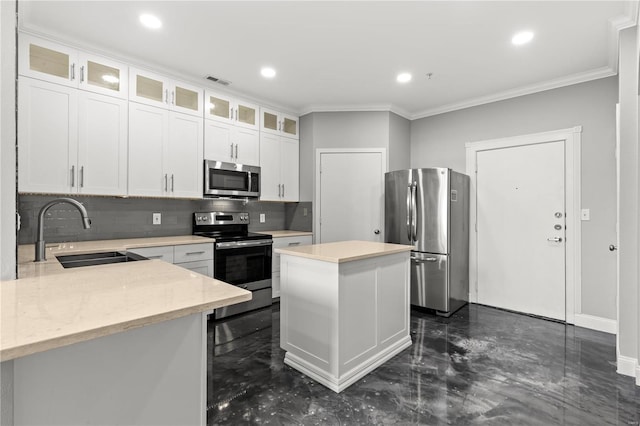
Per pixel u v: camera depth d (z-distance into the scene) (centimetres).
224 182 349
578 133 313
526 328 302
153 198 331
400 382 206
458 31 242
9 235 121
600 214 300
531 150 343
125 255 224
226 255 330
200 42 258
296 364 222
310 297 213
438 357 242
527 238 345
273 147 402
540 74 313
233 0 206
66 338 72
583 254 309
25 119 233
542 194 335
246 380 208
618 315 219
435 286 343
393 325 246
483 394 193
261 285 362
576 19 225
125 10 216
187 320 104
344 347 201
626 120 219
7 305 93
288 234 392
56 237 273
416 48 267
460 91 359
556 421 168
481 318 331
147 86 297
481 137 382
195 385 106
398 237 372
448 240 337
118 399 92
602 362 233
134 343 94
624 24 223
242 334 287
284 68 304
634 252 215
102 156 268
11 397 77
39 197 264
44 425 81
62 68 250
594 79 305
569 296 316
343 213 412
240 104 369
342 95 374
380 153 406
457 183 357
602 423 166
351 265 206
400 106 411
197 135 330
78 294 105
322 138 415
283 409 178
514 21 228
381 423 167
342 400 187
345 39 254
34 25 231
